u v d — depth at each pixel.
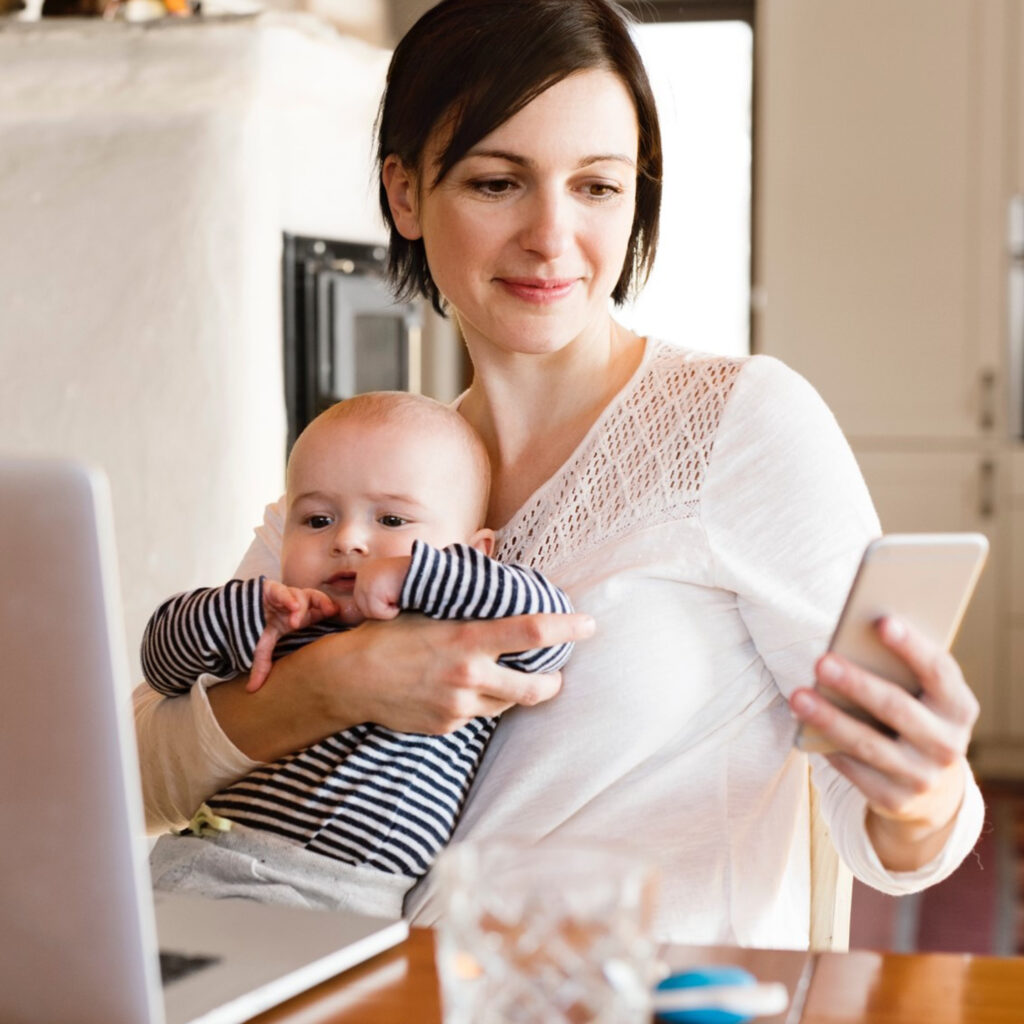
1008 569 4.39
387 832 1.24
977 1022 0.84
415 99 1.36
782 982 0.90
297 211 2.60
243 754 1.30
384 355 2.89
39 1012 0.77
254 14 2.37
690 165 4.76
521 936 0.68
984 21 4.32
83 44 2.41
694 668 1.28
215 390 2.39
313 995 0.90
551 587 1.27
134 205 2.42
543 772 1.26
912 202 4.39
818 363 4.48
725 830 1.26
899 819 1.01
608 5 1.32
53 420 2.46
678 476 1.31
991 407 4.38
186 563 2.41
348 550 1.38
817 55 4.41
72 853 0.73
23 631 0.70
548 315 1.33
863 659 0.90
